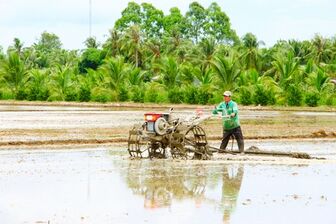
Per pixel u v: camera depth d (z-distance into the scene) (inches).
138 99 2701.8
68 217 455.8
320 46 4018.2
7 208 484.1
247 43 3784.5
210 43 3937.0
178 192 557.6
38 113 1797.5
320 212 476.4
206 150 813.9
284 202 513.3
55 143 975.0
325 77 2775.6
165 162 770.8
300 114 2011.6
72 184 593.0
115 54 4244.6
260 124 1461.6
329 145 1037.2
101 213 470.0
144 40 4207.7
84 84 2760.8
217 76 2765.7
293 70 2817.4
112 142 1009.5
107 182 608.4
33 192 550.0
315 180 626.2
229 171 690.2
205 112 2014.0
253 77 2800.2
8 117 1587.1
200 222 442.6
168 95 2699.3
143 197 533.3
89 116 1673.2
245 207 493.4
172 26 5944.9
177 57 4124.0
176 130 808.3
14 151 865.5
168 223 439.5
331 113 2106.3
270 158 816.3
